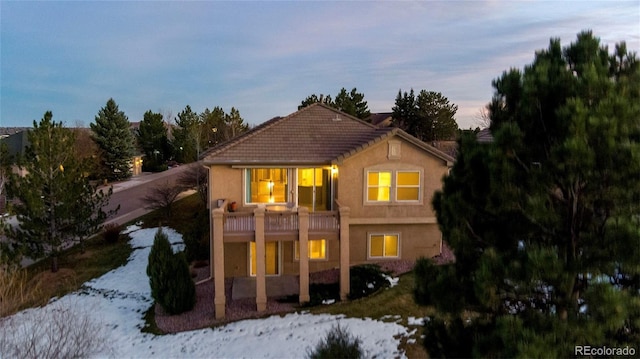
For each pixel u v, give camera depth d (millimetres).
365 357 11297
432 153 17953
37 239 20078
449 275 6793
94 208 22938
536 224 6211
